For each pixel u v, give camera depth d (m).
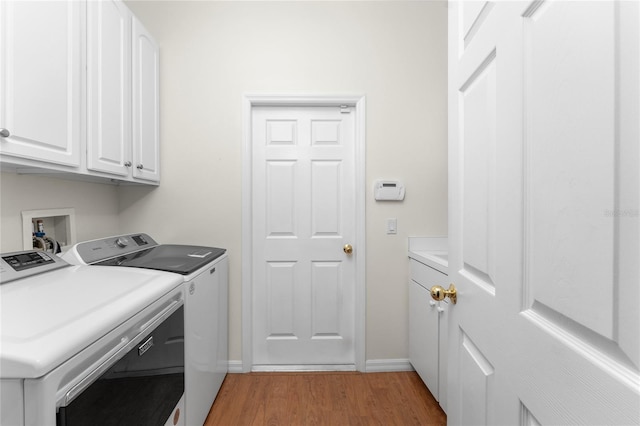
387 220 2.02
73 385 0.64
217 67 1.96
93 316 0.74
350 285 2.07
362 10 1.99
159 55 1.93
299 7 1.98
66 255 1.33
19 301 0.82
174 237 1.98
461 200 0.79
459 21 0.79
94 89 1.30
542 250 0.45
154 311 1.00
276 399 1.70
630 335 0.31
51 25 1.07
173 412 1.14
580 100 0.37
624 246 0.32
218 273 1.71
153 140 1.84
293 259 2.06
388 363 2.01
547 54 0.44
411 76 2.01
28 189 1.30
